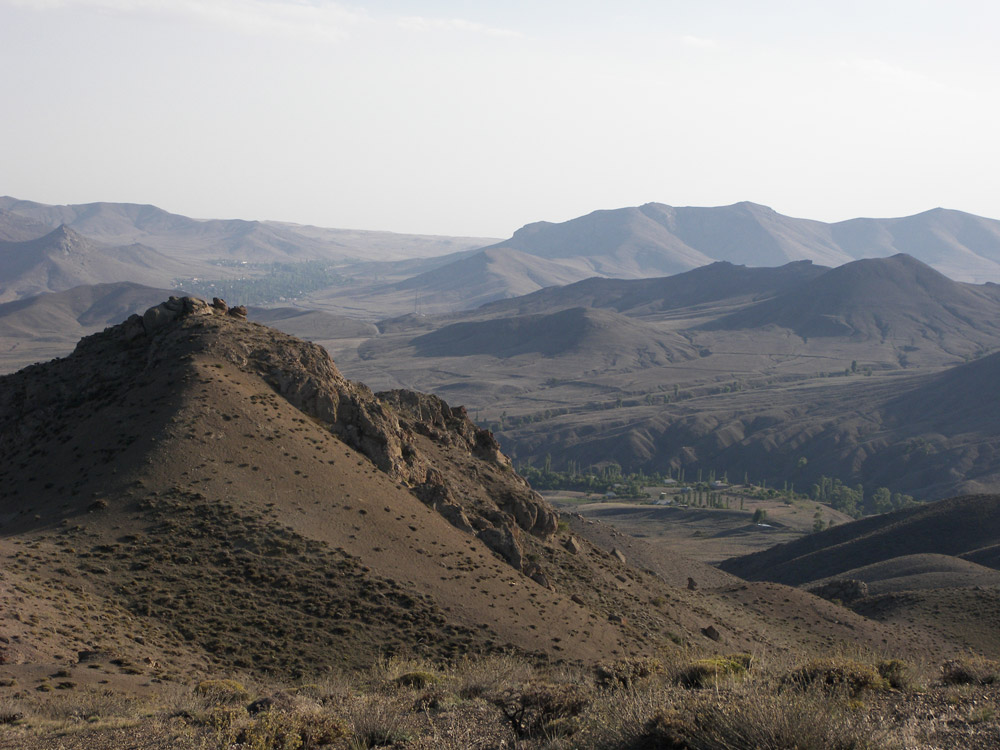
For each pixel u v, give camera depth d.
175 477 55.56
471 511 72.25
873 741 11.90
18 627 34.91
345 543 54.00
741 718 12.35
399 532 58.03
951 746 12.23
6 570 42.41
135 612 42.44
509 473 93.31
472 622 49.50
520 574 61.78
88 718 23.84
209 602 45.00
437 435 88.50
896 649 86.31
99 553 47.41
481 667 24.56
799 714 12.19
